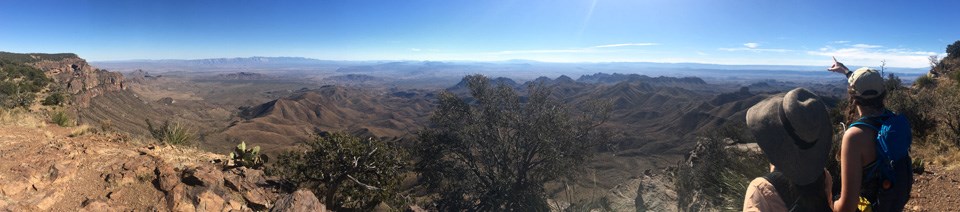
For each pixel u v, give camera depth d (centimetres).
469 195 2781
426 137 2911
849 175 167
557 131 2748
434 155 2834
